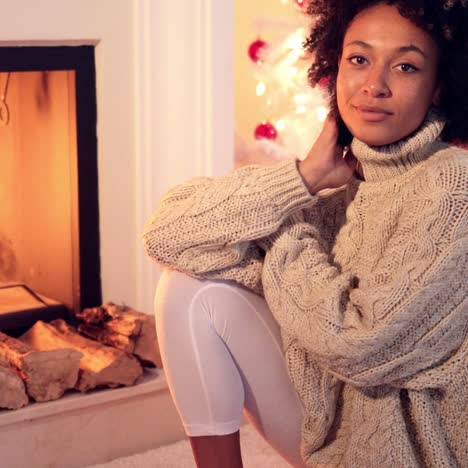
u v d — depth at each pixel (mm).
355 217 1327
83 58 2168
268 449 1997
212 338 1338
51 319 2260
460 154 1229
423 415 1232
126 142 2232
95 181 2229
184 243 1322
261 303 1358
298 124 3320
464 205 1173
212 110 2238
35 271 2404
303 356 1307
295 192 1319
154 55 2199
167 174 2260
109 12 2156
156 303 1364
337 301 1223
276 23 3266
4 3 2027
